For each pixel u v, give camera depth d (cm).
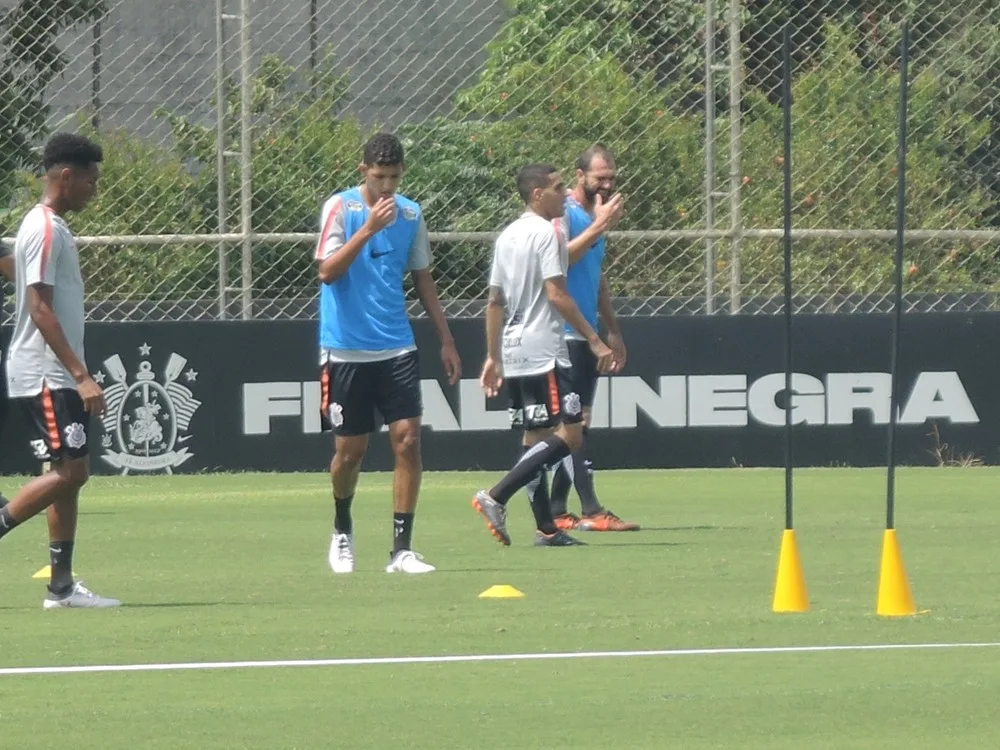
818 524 3728
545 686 2048
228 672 2142
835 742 1781
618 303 4828
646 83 4816
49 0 4678
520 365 3450
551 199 3522
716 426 4847
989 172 4931
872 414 4872
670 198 4841
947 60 4919
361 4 4766
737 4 4816
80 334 2655
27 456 4722
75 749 1762
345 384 3041
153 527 3731
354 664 2188
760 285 4872
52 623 2509
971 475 4675
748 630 2412
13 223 4631
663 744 1777
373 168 3045
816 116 4906
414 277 3155
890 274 4903
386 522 3822
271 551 3362
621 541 3484
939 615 2530
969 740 1789
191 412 4762
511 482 3366
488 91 4769
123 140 4741
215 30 4741
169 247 4772
